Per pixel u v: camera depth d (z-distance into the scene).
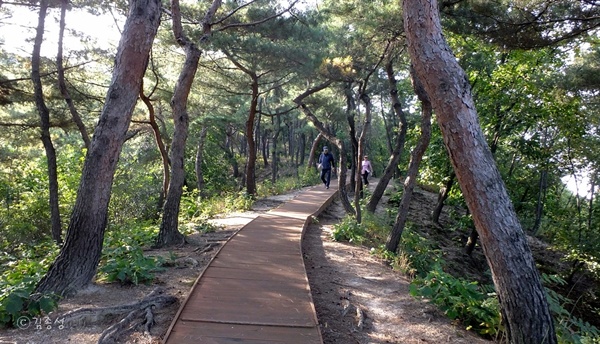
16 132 15.25
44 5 12.20
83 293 5.40
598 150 16.88
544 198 19.92
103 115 5.53
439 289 6.02
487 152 3.79
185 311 4.82
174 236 8.86
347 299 6.15
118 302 5.21
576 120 14.46
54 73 13.49
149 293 5.56
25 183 20.12
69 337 4.24
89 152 5.54
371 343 4.74
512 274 3.61
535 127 16.39
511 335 3.75
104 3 12.59
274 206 15.97
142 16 5.59
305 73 13.98
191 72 8.95
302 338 4.29
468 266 14.09
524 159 17.42
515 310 3.63
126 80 5.56
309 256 8.63
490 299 5.73
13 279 5.62
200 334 4.26
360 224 11.44
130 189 20.34
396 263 8.66
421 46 3.90
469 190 3.76
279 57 13.73
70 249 5.46
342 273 7.70
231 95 20.48
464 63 14.70
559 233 16.97
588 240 15.64
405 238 11.55
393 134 36.50
